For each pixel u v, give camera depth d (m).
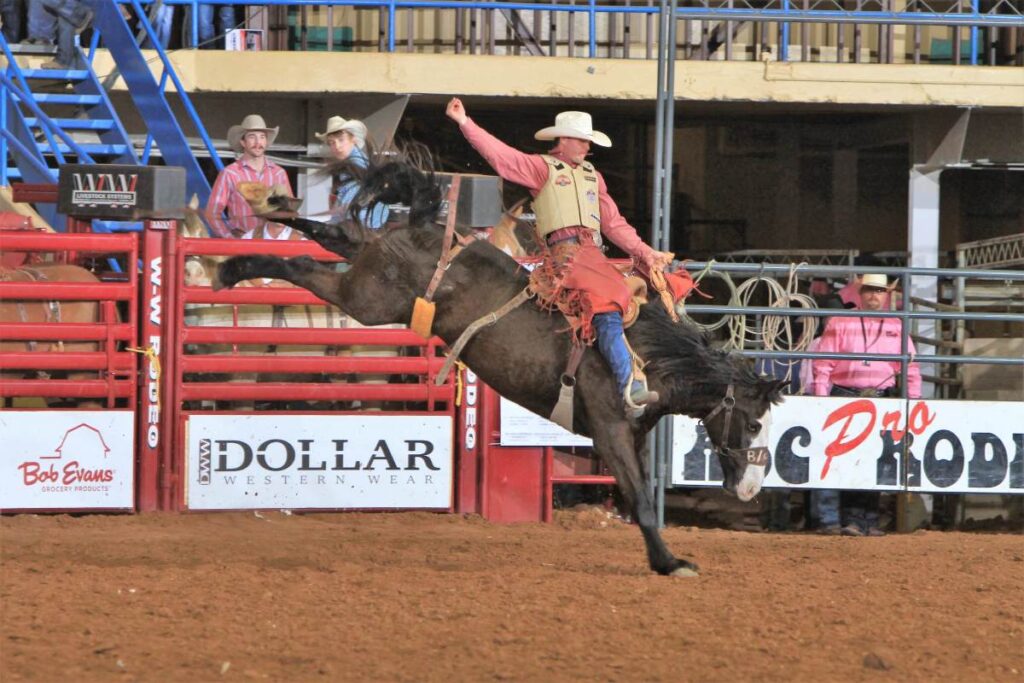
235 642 19.33
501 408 34.72
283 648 19.08
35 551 27.58
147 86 45.25
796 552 29.64
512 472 34.84
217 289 25.44
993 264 48.66
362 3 47.53
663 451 34.75
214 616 20.89
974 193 58.19
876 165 57.66
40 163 43.03
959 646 20.14
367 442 34.34
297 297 34.03
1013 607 22.88
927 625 21.41
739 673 18.34
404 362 34.44
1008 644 20.34
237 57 47.38
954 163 51.31
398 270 25.06
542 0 52.59
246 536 30.44
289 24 52.72
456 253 25.20
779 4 52.44
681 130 59.41
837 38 51.22
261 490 33.94
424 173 25.70
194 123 47.44
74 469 33.09
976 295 47.94
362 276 25.09
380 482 34.47
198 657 18.44
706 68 48.12
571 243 25.16
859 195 57.97
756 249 59.34
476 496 34.97
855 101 48.56
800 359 35.53
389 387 34.44
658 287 26.00
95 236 33.00
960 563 27.91
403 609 21.66
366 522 33.50
